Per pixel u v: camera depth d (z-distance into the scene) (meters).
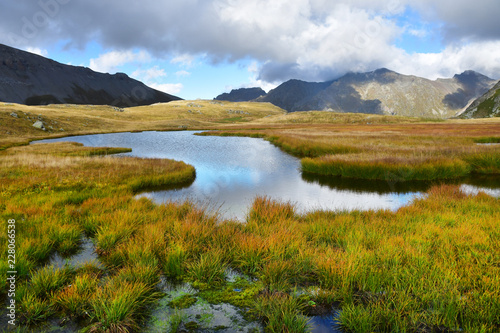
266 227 7.05
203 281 4.91
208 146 38.28
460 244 5.58
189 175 17.17
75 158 21.36
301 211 10.70
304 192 14.02
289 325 3.61
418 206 9.67
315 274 5.00
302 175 18.16
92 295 4.07
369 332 3.52
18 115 65.25
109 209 8.94
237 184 15.73
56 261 5.65
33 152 28.88
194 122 123.25
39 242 5.93
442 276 4.39
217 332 3.66
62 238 6.36
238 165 22.20
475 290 4.02
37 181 13.38
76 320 3.83
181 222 7.19
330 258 4.96
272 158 26.14
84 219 7.93
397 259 4.95
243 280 4.99
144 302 4.24
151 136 61.62
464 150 21.20
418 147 23.73
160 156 28.44
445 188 11.73
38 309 3.87
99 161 20.14
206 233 6.52
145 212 8.80
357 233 6.32
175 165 19.72
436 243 5.80
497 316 3.57
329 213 9.16
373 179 16.72
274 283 4.70
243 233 6.66
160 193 13.62
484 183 14.84
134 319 3.85
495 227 6.48
